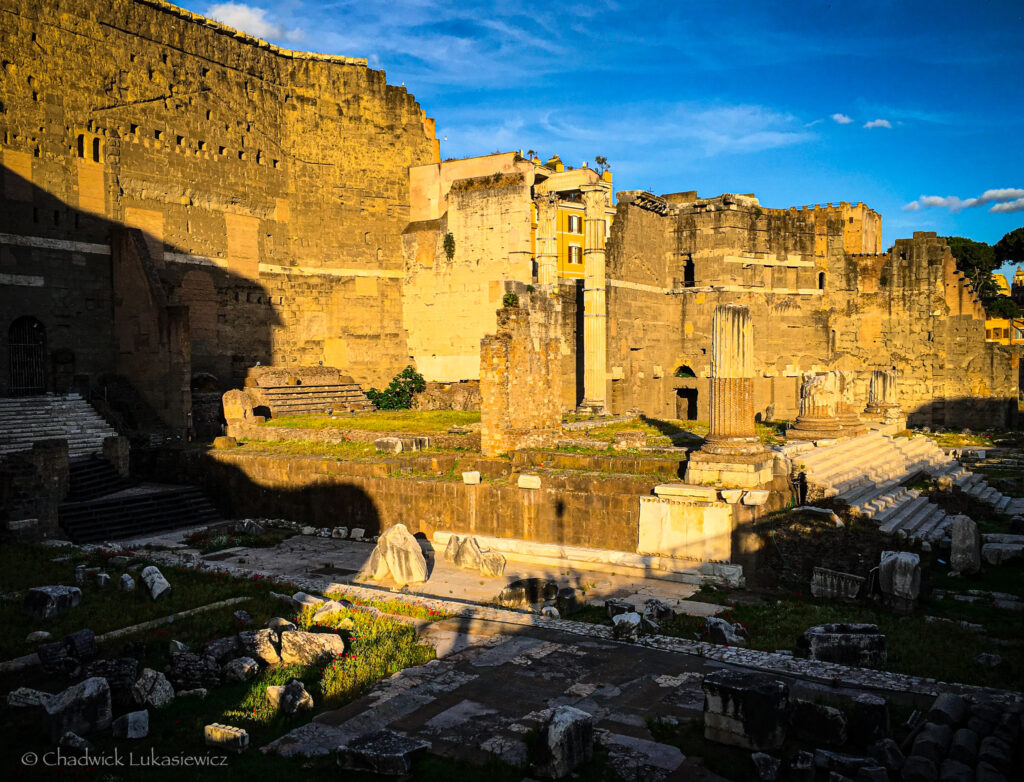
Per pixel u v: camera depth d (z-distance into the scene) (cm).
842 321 6141
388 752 1108
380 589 2095
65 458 2892
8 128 3894
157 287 4159
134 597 1964
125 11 4369
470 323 5244
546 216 4947
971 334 5878
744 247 5756
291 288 5209
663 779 1075
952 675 1395
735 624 1703
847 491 2409
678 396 5978
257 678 1472
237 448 3491
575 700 1342
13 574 2167
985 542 2417
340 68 5412
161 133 4541
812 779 1048
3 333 3866
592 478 2552
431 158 5797
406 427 3703
